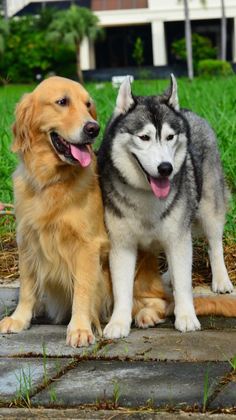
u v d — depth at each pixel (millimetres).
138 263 6887
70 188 6266
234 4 76188
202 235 7922
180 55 68500
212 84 17359
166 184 6133
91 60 76188
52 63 64875
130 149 6242
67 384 5102
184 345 5914
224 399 4730
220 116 11523
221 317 6785
